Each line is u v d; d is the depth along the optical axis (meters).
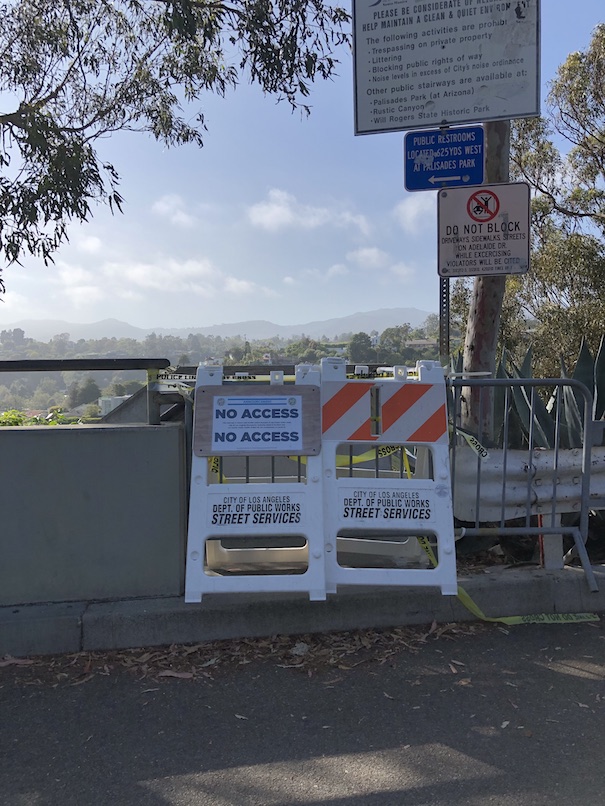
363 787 2.82
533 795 2.75
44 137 6.88
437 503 4.17
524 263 5.07
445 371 4.80
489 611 4.45
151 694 3.57
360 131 5.24
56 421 6.40
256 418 4.19
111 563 4.23
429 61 5.07
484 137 5.07
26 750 3.11
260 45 7.50
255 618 4.18
